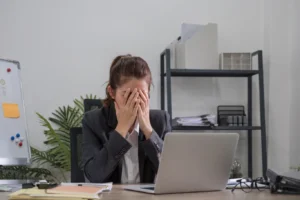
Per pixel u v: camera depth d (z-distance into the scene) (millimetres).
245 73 3000
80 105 2998
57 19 3105
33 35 3078
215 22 3260
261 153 3203
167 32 3205
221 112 3229
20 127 1973
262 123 2992
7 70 2004
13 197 994
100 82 3131
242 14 3291
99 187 1197
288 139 3221
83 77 3115
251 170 3184
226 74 3076
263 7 3299
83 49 3121
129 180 1607
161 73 3127
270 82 3225
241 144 3254
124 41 3160
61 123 2994
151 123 1674
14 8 3068
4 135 1875
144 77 1475
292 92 3191
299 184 1159
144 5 3189
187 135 1150
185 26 2949
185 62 2867
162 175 1152
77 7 3125
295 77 3146
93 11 3139
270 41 3227
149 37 3186
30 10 3082
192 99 3215
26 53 3068
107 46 3145
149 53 3180
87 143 1582
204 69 2871
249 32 3293
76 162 1860
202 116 2930
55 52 3096
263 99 2998
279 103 3225
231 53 2971
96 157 1434
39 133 3055
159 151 1500
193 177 1207
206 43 2904
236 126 2969
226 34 3270
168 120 1744
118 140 1382
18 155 1927
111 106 1624
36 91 3066
